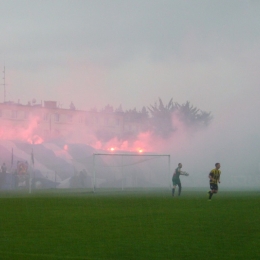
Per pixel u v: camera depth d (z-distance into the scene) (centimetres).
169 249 1419
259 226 1912
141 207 2897
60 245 1489
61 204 3178
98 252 1375
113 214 2423
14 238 1631
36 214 2444
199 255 1330
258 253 1355
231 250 1402
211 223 2019
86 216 2336
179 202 3347
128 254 1345
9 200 3675
